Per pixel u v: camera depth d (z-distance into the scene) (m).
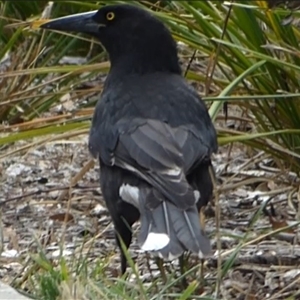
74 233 11.28
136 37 10.58
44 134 11.46
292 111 11.55
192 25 11.97
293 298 8.86
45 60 14.65
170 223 8.71
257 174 12.38
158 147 9.15
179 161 9.06
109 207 9.79
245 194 12.20
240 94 11.88
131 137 9.35
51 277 8.36
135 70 10.51
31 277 8.95
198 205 9.56
